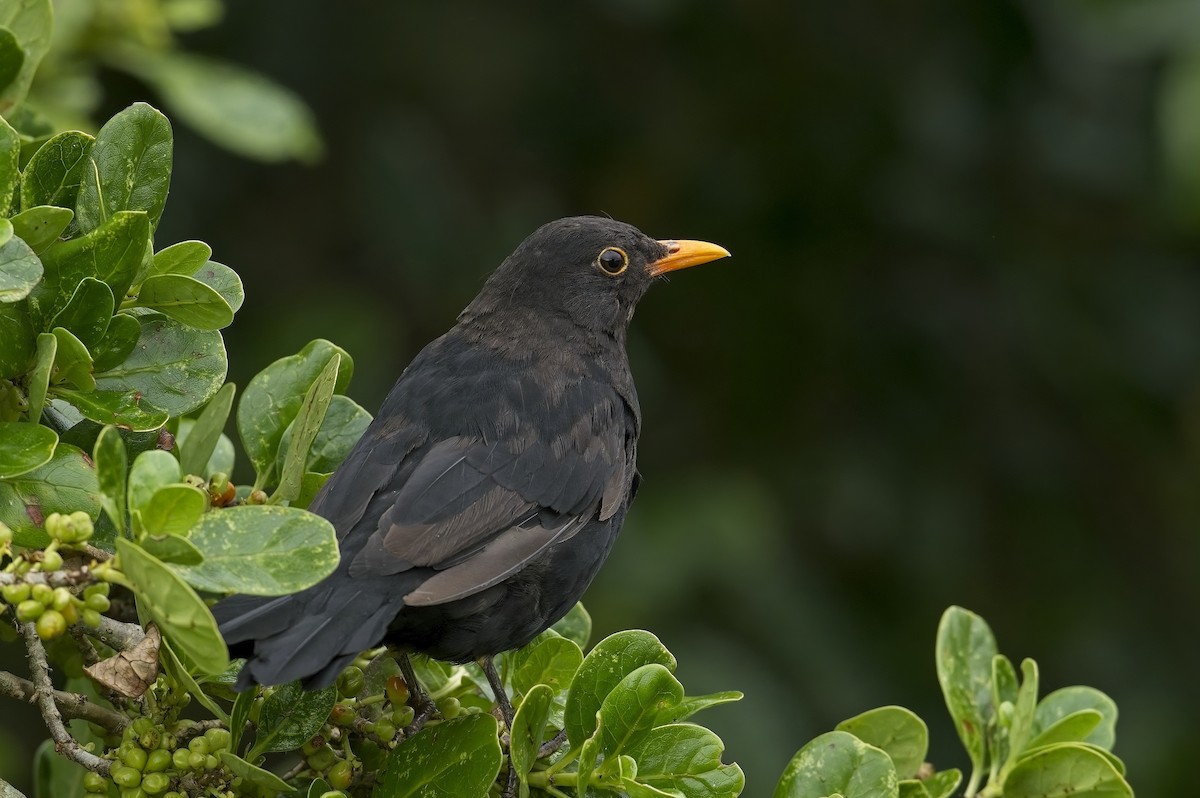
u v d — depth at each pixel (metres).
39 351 5.88
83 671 6.59
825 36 13.89
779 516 13.08
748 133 14.02
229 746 5.87
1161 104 10.96
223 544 5.27
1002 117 13.68
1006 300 13.99
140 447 6.33
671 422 13.77
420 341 14.00
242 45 13.34
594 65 14.15
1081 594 13.74
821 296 13.95
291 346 12.78
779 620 12.34
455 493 7.22
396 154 13.66
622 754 5.97
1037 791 6.62
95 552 5.62
